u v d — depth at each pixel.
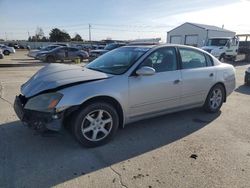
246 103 6.68
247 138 4.27
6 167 3.20
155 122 4.97
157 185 2.89
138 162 3.40
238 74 13.47
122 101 3.93
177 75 4.63
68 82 3.59
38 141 3.97
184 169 3.24
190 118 5.26
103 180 2.97
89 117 3.72
